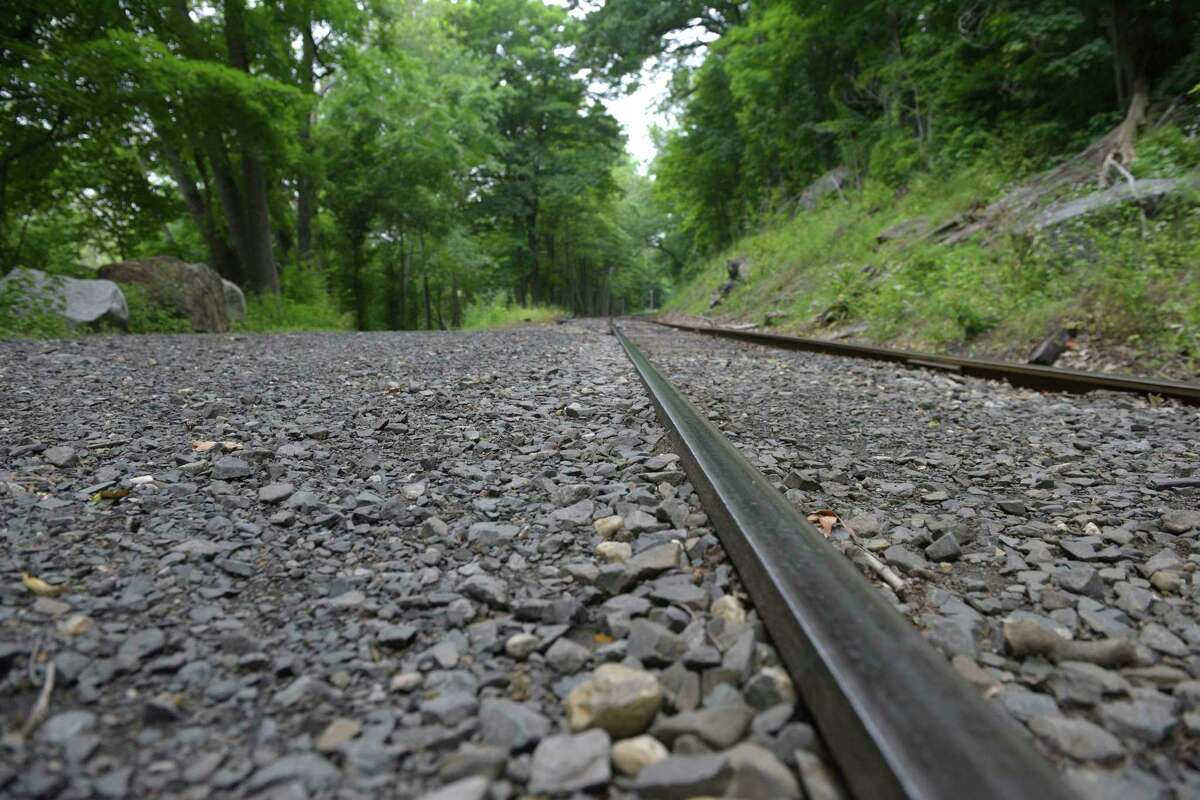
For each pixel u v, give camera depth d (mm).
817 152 25578
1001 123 14289
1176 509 2393
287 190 25172
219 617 1466
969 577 1825
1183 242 7176
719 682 1187
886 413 4266
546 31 37188
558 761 975
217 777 951
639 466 2639
